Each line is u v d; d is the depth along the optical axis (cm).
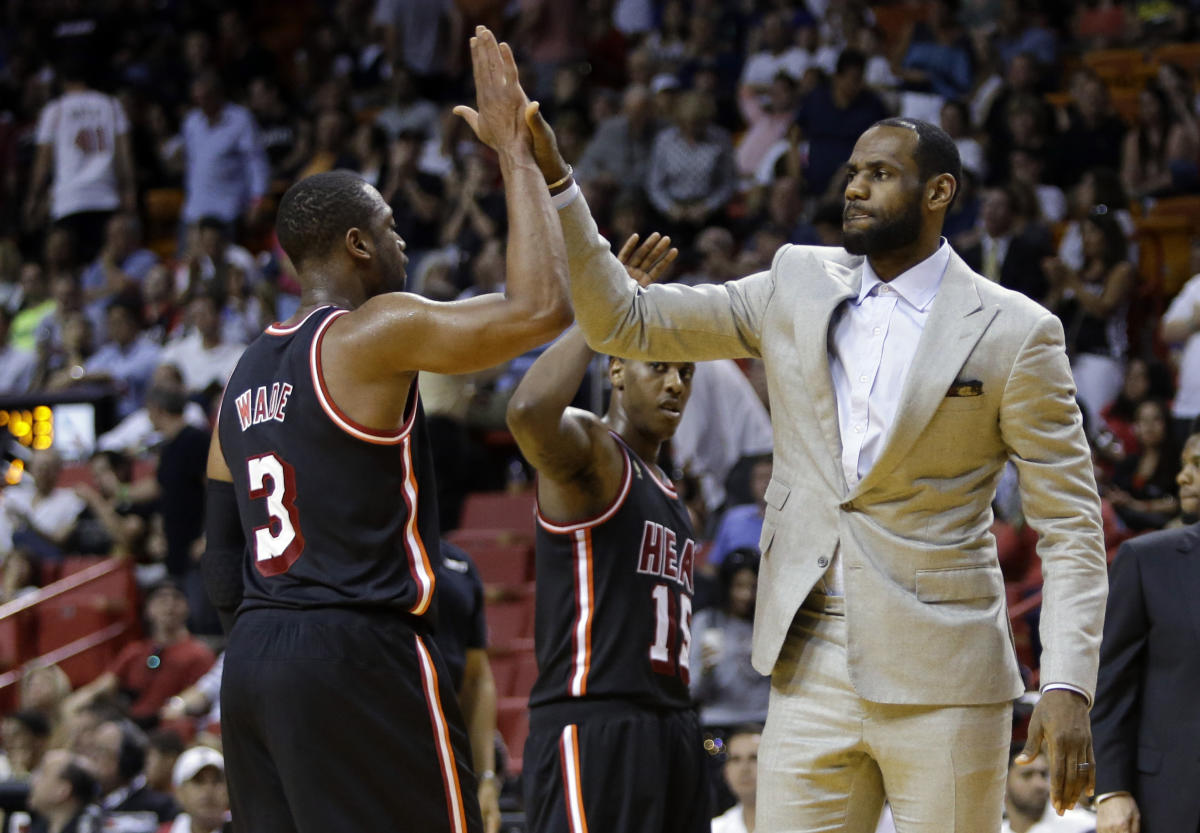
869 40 4512
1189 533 1432
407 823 1077
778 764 1109
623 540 1456
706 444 2934
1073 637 1062
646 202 3975
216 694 2856
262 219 4656
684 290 1177
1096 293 3266
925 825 1070
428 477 1145
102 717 2403
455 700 1125
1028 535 2689
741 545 2616
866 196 1111
